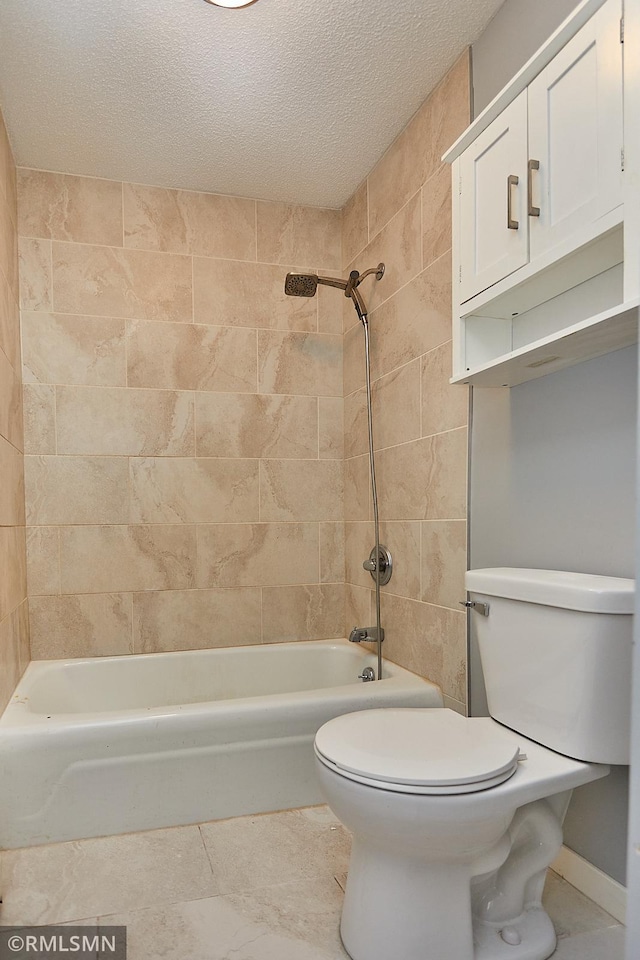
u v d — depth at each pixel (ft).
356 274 7.94
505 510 5.79
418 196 7.16
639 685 1.77
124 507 8.41
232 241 8.95
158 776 5.89
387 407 8.00
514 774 3.97
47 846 5.56
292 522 9.18
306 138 7.57
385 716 4.87
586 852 4.86
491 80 5.79
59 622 8.14
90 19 5.54
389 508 7.97
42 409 8.09
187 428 8.70
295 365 9.23
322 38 5.89
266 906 4.71
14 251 7.63
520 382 5.58
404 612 7.58
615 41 3.75
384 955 3.94
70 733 5.65
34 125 7.15
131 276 8.48
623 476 4.53
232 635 8.86
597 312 4.66
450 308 6.56
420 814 3.66
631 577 4.46
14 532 6.95
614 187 3.77
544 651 4.40
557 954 4.17
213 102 6.81
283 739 6.25
